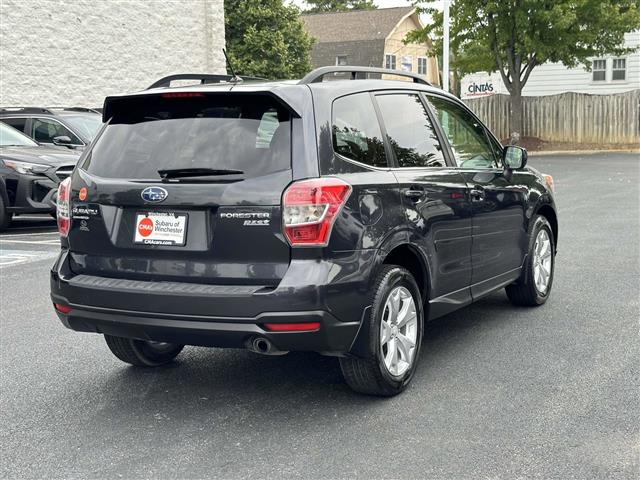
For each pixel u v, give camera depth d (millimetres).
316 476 3775
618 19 30281
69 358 5895
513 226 6508
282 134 4375
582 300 7367
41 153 12703
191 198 4363
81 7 22969
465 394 4887
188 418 4617
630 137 33031
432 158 5438
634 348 5797
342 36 57281
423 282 5188
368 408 4688
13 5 21109
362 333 4484
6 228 12789
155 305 4375
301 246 4199
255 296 4168
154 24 25266
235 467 3912
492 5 29781
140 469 3918
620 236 11148
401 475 3760
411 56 58781
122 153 4758
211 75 5246
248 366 5621
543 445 4074
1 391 5156
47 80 22094
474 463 3873
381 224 4586
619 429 4270
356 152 4652
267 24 36500
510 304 7309
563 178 21047
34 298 7891
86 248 4762
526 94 39781
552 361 5531
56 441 4312
